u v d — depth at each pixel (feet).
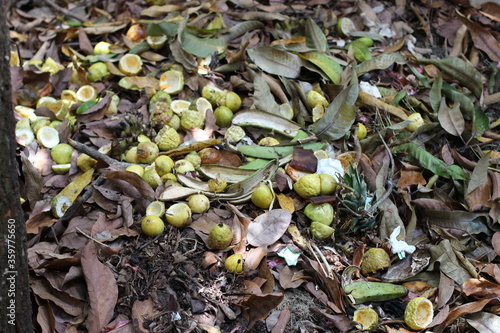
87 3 7.30
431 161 5.54
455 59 6.22
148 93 5.91
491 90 6.49
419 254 5.07
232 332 4.53
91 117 5.73
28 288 4.20
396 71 6.48
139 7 7.09
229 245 4.90
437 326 4.67
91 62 6.29
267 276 4.74
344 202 5.02
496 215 5.21
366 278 4.90
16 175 3.99
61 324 4.50
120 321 4.50
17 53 6.59
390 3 7.34
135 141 5.50
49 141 5.50
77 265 4.64
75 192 5.15
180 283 4.70
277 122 5.71
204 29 6.43
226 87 6.06
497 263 5.13
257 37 6.65
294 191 5.22
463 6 7.15
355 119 5.90
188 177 5.19
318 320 4.67
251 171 5.31
